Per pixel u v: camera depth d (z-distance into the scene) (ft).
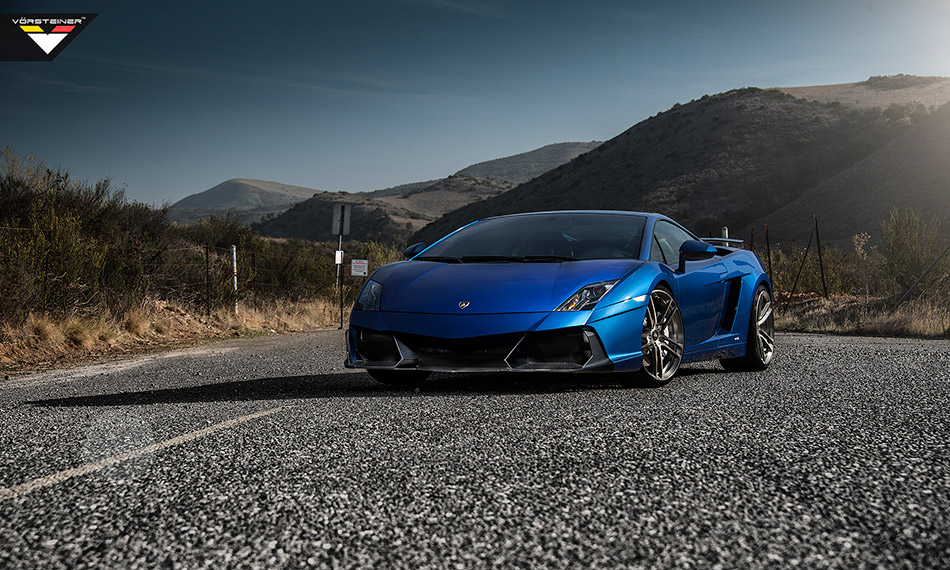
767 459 8.14
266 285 54.19
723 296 17.31
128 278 37.06
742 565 5.25
